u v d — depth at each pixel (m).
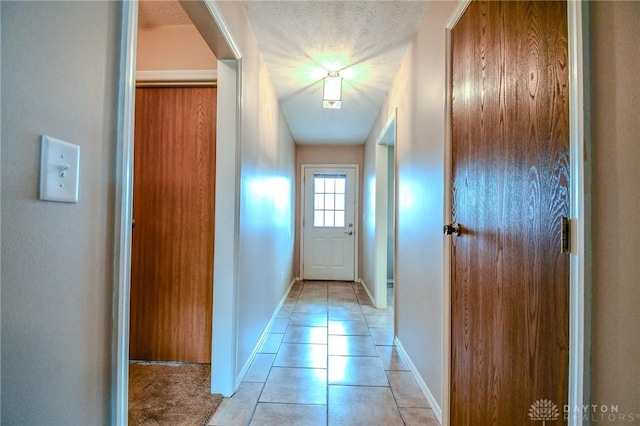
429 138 1.90
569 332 0.75
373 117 4.00
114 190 0.76
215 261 1.89
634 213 0.62
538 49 0.88
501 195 1.07
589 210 0.71
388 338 2.81
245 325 2.14
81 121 0.67
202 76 2.22
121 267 0.77
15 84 0.54
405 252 2.43
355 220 5.45
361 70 2.75
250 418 1.65
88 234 0.69
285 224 4.18
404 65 2.52
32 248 0.57
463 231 1.39
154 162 2.31
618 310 0.65
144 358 2.30
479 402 1.21
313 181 5.51
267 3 1.91
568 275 0.75
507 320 1.02
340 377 2.10
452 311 1.52
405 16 2.03
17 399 0.55
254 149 2.32
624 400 0.63
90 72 0.69
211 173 2.29
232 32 1.77
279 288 3.72
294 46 2.38
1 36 0.52
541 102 0.86
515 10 0.99
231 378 1.87
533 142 0.90
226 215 1.90
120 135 0.77
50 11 0.60
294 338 2.79
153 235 2.31
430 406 1.77
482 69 1.23
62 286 0.63
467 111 1.37
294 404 1.78
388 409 1.74
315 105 3.60
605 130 0.68
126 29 0.78
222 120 1.90
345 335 2.87
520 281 0.95
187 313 2.29
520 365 0.94
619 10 0.66
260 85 2.50
